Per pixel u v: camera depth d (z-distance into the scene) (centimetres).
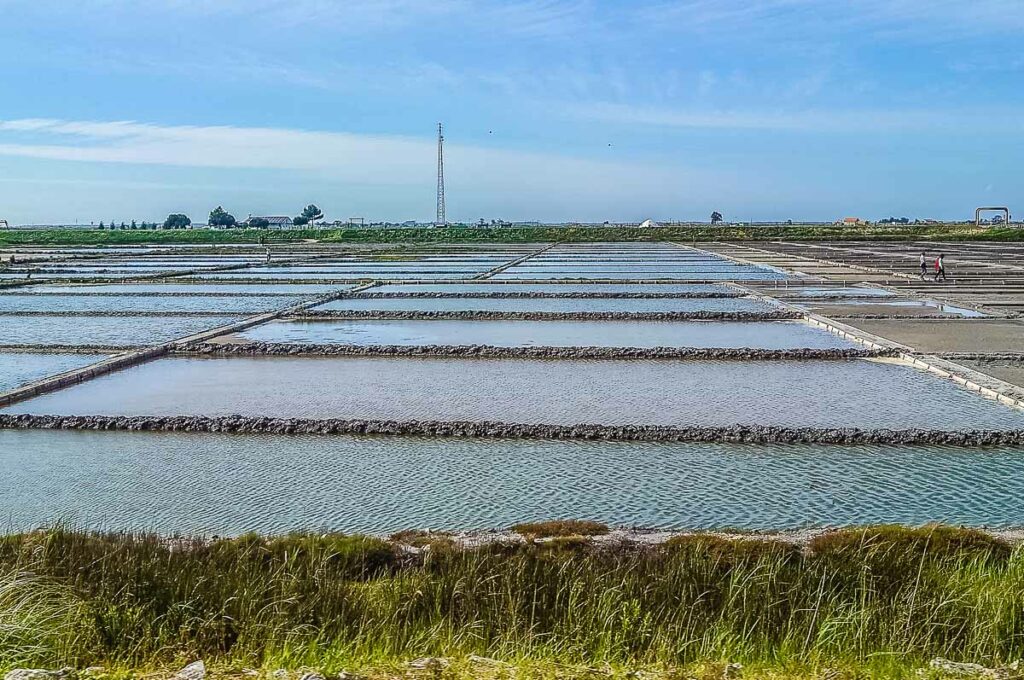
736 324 3881
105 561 1060
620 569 1046
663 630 895
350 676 756
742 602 959
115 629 893
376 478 1722
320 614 944
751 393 2438
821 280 5828
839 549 1113
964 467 1758
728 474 1728
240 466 1806
